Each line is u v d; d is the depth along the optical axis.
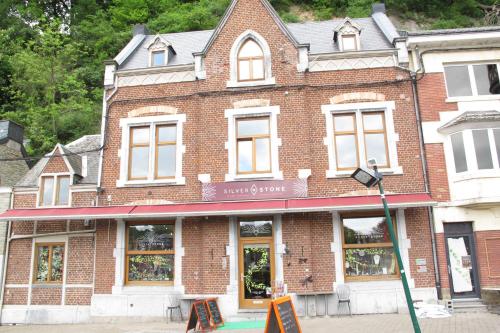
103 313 14.10
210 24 36.59
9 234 15.58
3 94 32.94
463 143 13.92
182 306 13.82
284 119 14.60
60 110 30.52
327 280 13.48
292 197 13.82
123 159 15.34
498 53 15.05
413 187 13.98
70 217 13.92
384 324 11.16
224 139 14.73
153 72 15.91
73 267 14.93
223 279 13.66
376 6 18.88
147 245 14.81
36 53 33.50
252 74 15.34
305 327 11.20
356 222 14.12
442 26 39.94
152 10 41.19
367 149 14.59
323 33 17.48
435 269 13.32
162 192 14.81
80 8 42.47
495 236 13.46
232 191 14.10
